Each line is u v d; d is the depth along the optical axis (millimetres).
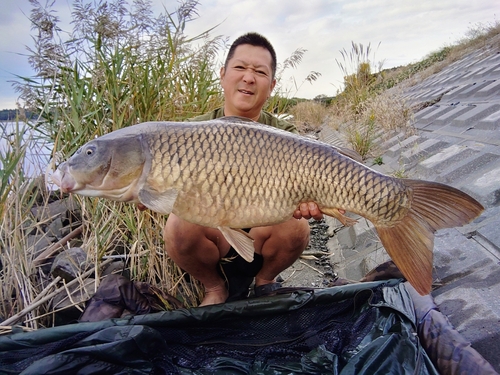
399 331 758
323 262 1469
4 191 1135
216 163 783
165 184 791
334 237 1713
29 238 1376
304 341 827
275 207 814
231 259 1068
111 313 915
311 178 811
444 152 1806
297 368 766
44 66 1359
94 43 1393
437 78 4801
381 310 827
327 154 814
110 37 1378
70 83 1410
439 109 2824
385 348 704
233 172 788
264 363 788
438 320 782
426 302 843
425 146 2041
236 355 813
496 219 1120
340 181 814
